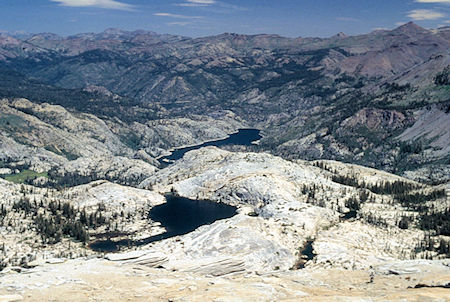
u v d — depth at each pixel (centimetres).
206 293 9538
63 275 11206
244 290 9825
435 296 8700
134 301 9375
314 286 11488
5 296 9294
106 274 11450
